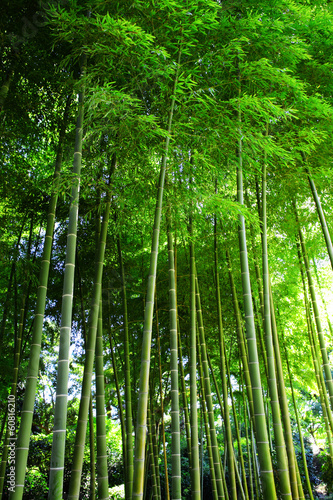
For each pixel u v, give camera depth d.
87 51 3.23
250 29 3.73
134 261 6.41
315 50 4.51
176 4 3.15
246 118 3.77
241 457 6.25
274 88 4.21
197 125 3.65
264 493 2.68
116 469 8.86
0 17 3.68
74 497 2.96
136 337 6.96
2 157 4.73
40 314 3.15
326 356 4.37
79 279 5.27
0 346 4.91
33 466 7.73
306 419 10.41
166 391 7.58
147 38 2.99
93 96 2.88
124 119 3.23
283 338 6.51
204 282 6.41
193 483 3.69
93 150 3.82
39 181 5.35
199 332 4.88
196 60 3.61
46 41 4.03
